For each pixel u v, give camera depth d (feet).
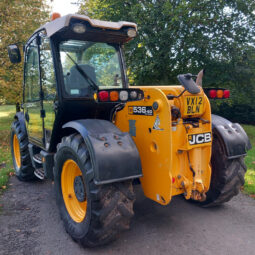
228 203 12.15
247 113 49.06
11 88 29.40
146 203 12.12
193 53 31.07
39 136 12.23
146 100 8.86
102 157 7.62
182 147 8.87
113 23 9.69
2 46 29.50
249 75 32.71
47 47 10.23
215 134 10.51
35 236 9.61
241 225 10.13
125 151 7.97
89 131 8.14
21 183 15.38
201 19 28.78
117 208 7.93
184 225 10.16
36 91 11.96
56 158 9.80
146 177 9.24
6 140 30.42
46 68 10.62
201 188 8.91
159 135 8.45
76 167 9.36
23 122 15.07
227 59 31.68
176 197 12.76
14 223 10.58
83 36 10.02
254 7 30.63
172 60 30.48
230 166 10.39
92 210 7.89
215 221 10.45
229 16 31.42
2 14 29.73
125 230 8.85
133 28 10.00
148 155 9.02
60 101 9.71
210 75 32.22
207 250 8.56
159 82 33.17
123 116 10.18
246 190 13.62
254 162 19.11
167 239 9.22
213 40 29.94
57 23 9.17
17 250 8.75
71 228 9.15
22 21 30.78
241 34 31.30
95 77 10.49
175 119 8.73
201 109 9.07
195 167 9.00
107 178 7.57
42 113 11.48
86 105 10.16
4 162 20.10
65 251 8.68
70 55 10.05
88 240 8.32
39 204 12.39
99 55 10.65
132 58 31.65
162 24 28.81
